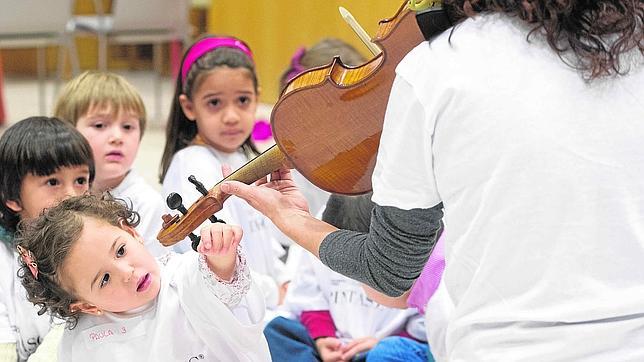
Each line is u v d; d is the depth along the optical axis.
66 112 2.75
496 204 1.19
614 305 1.15
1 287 2.25
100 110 2.72
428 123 1.22
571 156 1.16
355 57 3.36
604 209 1.16
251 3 7.01
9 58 9.26
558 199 1.16
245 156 2.83
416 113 1.23
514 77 1.19
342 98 1.51
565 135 1.17
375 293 2.12
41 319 2.24
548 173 1.16
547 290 1.17
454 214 1.23
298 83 1.55
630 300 1.15
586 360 1.16
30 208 2.31
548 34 1.19
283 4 6.69
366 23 5.97
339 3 6.16
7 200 2.31
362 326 2.51
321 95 1.52
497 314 1.20
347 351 2.43
